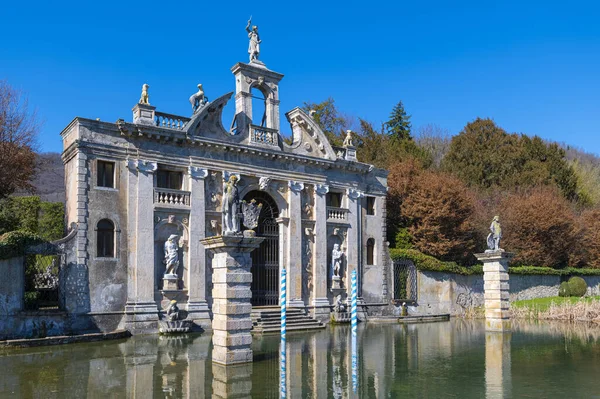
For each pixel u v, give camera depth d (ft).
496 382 50.55
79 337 78.18
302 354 67.51
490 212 176.35
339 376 52.95
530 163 216.13
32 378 51.52
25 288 87.10
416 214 144.56
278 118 111.14
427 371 56.03
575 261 179.52
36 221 114.62
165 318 89.92
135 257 89.30
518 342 80.23
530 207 170.19
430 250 142.31
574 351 70.79
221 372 54.39
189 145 96.73
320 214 113.29
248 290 60.03
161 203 92.84
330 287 114.32
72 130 88.99
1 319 76.18
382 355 67.00
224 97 101.45
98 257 86.17
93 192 86.58
